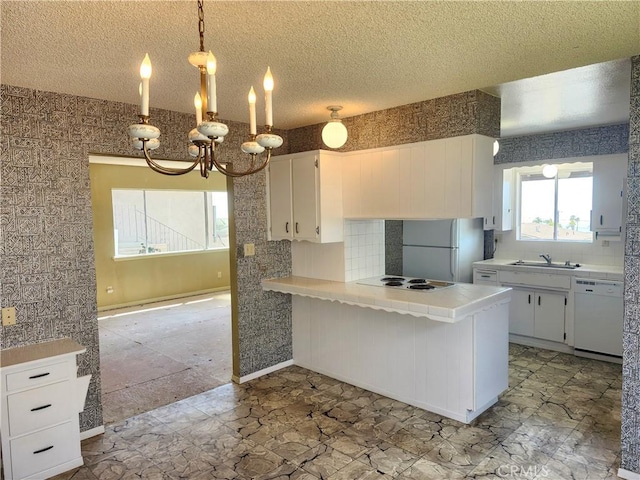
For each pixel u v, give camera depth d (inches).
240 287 159.0
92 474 103.4
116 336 228.1
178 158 138.6
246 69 97.7
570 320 181.5
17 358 100.7
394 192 137.5
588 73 111.3
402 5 66.8
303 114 146.6
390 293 134.0
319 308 163.9
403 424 124.0
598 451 108.1
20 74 98.1
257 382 159.3
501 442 113.1
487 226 210.5
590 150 189.2
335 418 128.9
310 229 151.5
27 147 109.3
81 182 118.6
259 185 164.1
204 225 365.4
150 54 86.2
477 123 120.5
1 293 106.1
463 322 122.5
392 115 138.6
